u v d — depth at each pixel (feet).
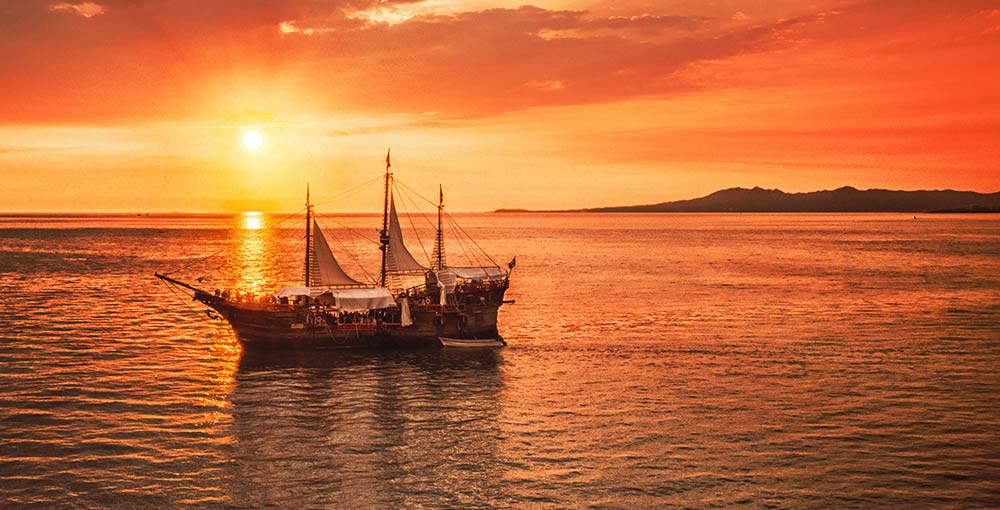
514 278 524.52
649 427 177.99
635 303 389.80
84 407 190.60
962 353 256.93
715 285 474.49
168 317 330.75
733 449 163.32
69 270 548.72
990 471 151.64
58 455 156.97
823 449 163.02
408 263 317.63
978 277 508.94
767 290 444.55
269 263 655.35
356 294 272.92
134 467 151.84
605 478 148.66
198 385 215.92
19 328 296.71
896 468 152.97
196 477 147.74
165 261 654.94
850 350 262.67
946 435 171.53
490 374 231.91
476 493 142.20
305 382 222.07
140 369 232.53
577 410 192.24
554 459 158.51
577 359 252.62
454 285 298.56
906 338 285.02
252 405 196.85
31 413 184.24
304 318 264.72
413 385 219.00
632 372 232.32
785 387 212.64
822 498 139.74
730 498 139.85
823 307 370.73
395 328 271.69
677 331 304.30
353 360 253.03
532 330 308.81
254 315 262.67
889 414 187.11
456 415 188.85
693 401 199.11
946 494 141.38
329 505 136.67
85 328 299.38
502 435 173.27
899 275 529.45
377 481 147.43
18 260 635.66
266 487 143.84
